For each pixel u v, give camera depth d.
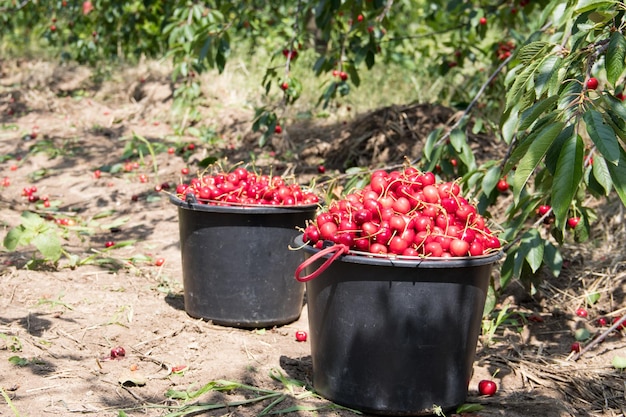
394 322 3.01
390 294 3.01
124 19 6.57
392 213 3.04
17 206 4.46
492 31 7.05
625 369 3.32
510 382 3.26
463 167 3.82
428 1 6.13
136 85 6.71
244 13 4.60
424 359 3.03
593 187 3.26
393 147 4.63
